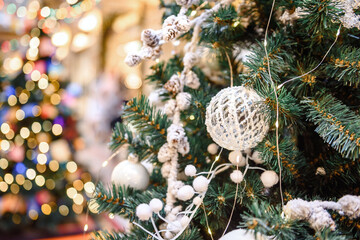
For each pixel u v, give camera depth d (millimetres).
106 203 562
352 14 450
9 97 1723
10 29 2590
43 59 1822
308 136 568
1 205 1677
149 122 604
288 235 393
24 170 1695
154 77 669
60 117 1786
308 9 463
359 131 439
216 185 553
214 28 536
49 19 1937
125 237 560
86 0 2311
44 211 1689
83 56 3111
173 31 487
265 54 485
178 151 569
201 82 676
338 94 540
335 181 530
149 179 649
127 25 2375
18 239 1602
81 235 1613
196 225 580
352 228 454
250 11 582
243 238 423
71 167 1773
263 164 534
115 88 2834
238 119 458
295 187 543
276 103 457
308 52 532
